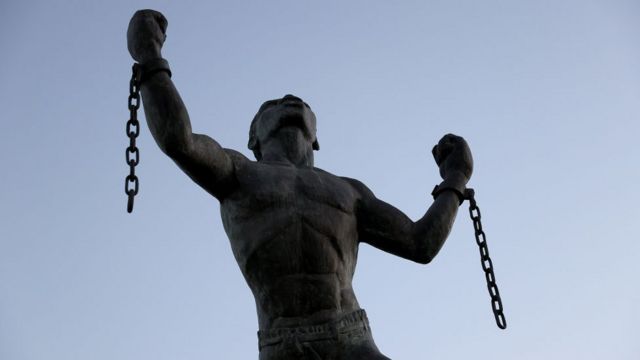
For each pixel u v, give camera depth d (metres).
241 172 7.58
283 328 7.11
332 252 7.45
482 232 8.54
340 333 7.13
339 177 8.05
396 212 8.03
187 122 7.11
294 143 8.16
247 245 7.34
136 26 7.55
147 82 7.23
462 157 8.72
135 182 7.02
